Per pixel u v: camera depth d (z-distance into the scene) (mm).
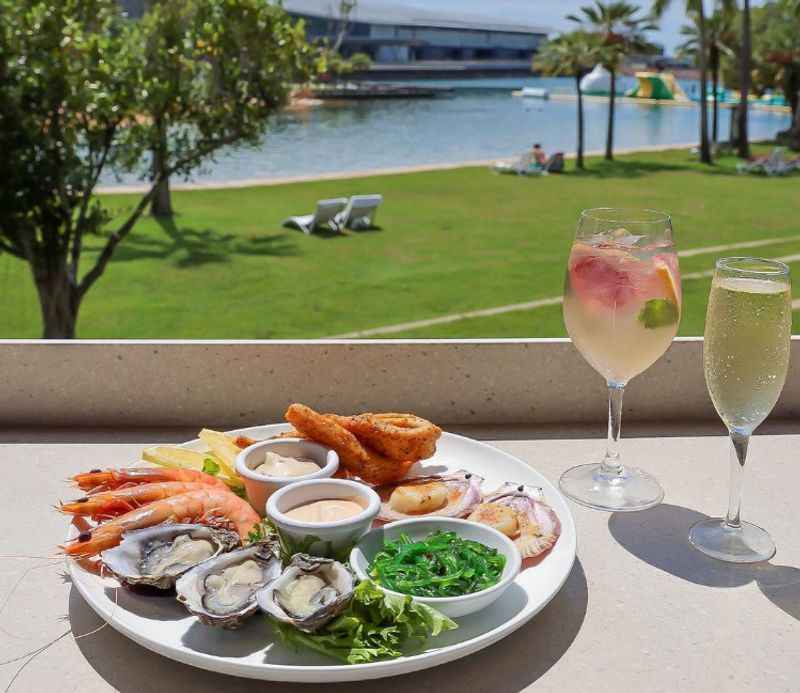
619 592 828
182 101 6203
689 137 33844
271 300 11344
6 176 5676
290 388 1258
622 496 1011
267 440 988
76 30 5535
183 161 6605
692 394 1276
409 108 40438
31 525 940
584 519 971
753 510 1000
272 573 779
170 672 716
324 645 696
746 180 22406
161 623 758
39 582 835
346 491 871
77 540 815
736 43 30359
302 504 864
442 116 37625
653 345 973
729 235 15617
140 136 6215
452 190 19547
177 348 1233
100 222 6715
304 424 964
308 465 948
